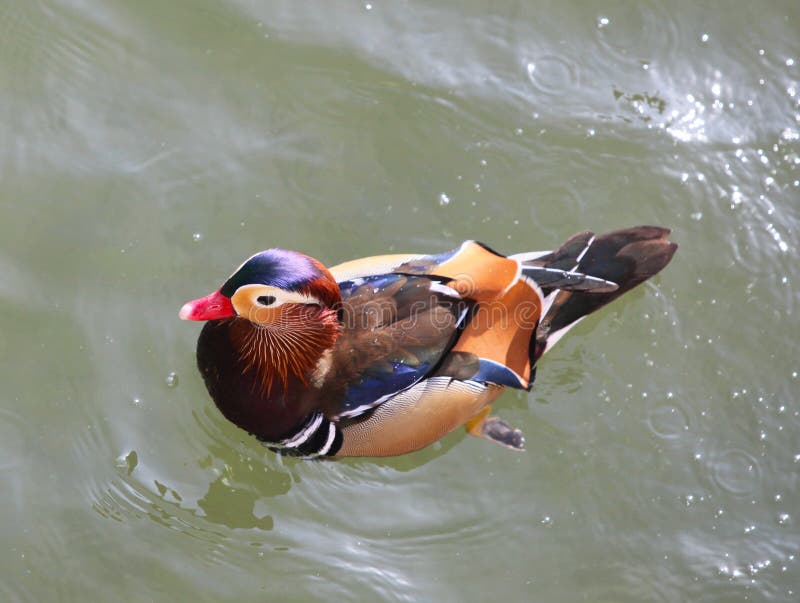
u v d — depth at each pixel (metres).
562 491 11.19
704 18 13.55
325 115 12.72
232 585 10.23
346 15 13.28
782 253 12.37
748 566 10.74
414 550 10.72
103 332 11.23
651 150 12.78
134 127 12.35
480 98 12.95
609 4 13.54
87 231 11.67
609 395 11.72
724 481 11.22
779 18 13.56
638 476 11.27
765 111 13.02
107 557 10.19
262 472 11.16
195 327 11.52
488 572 10.62
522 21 13.44
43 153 12.04
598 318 12.16
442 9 13.44
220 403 10.77
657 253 11.34
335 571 10.44
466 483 11.22
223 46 12.98
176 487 10.77
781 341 11.94
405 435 10.57
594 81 13.13
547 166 12.67
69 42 12.82
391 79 12.98
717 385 11.73
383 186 12.41
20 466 10.45
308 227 12.09
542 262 10.87
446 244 12.16
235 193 12.14
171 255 11.73
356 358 10.15
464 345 10.32
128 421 10.93
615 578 10.66
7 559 9.99
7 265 11.37
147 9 13.11
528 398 11.73
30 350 11.02
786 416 11.55
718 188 12.62
